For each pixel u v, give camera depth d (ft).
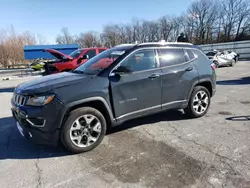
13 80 49.93
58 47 86.02
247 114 16.02
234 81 32.94
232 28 177.06
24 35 152.05
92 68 12.37
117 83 11.35
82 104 10.75
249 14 166.81
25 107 9.94
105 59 12.60
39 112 9.67
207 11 187.21
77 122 10.46
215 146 10.94
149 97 12.55
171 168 9.12
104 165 9.59
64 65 28.22
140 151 10.74
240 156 9.86
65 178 8.75
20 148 11.58
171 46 13.83
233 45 95.66
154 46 13.08
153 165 9.41
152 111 12.87
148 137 12.38
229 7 176.24
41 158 10.44
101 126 11.16
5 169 9.55
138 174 8.80
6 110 20.06
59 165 9.73
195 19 195.93
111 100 11.27
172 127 13.79
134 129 13.64
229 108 17.81
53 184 8.38
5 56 132.77
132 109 12.07
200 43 187.42
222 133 12.54
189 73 14.17
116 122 11.62
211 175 8.52
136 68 12.17
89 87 10.61
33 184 8.42
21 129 10.59
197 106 15.19
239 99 21.06
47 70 29.71
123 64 11.77
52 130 9.93
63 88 10.16
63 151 11.05
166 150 10.73
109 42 218.59
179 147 10.99
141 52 12.49
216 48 102.27
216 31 185.78
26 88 10.57
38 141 10.07
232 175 8.46
